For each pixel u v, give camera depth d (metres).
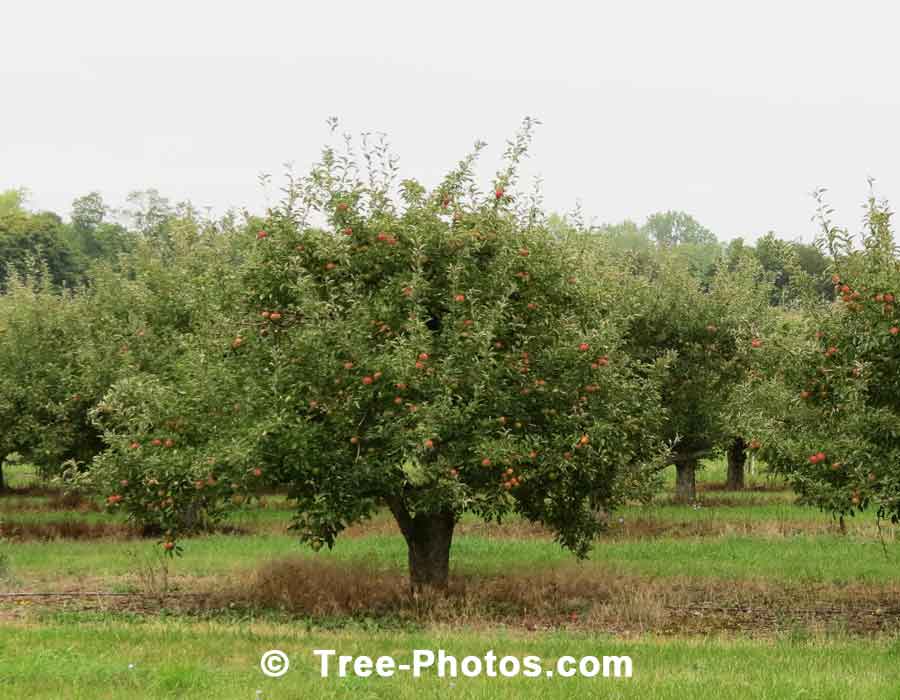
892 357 12.72
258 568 17.27
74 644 11.53
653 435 16.44
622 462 15.30
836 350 12.91
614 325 15.05
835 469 12.78
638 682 9.65
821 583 16.55
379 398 13.28
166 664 10.12
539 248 14.80
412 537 15.55
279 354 13.52
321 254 13.99
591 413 14.39
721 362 26.47
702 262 92.06
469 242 14.45
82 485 15.24
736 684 9.49
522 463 13.91
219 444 13.41
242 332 14.21
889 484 12.41
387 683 9.65
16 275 28.08
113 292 26.30
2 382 24.06
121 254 27.55
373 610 14.46
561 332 14.50
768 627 13.46
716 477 39.75
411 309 13.62
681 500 28.72
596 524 15.86
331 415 13.37
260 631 12.91
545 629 13.39
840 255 13.16
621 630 13.36
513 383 14.30
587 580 16.23
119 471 14.19
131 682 9.66
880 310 12.42
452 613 14.14
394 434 13.12
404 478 13.87
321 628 13.36
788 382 13.77
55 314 26.09
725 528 22.88
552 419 14.32
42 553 20.48
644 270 28.78
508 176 15.10
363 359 13.11
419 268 13.44
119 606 14.98
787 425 14.80
